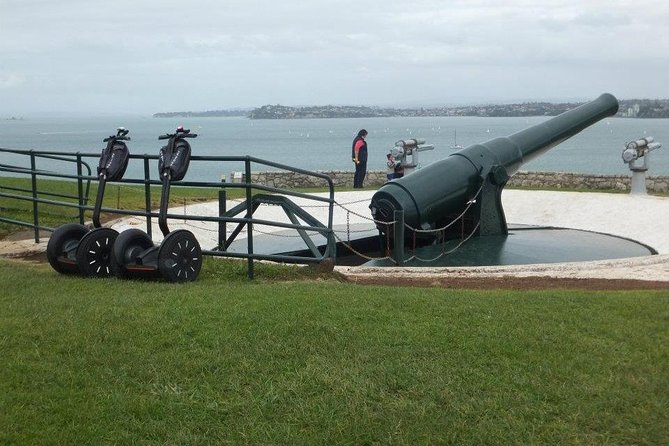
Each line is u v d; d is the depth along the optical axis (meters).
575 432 4.24
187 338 5.34
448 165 12.48
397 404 4.48
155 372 4.80
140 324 5.57
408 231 11.96
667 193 19.08
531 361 5.08
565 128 14.79
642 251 12.59
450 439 4.15
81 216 9.93
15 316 5.81
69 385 4.62
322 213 16.62
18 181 17.80
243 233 14.30
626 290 7.60
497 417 4.38
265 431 4.19
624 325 5.79
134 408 4.36
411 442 4.12
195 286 7.02
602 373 4.92
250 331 5.46
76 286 6.99
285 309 6.00
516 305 6.35
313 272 8.47
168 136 7.54
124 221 13.12
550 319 5.92
